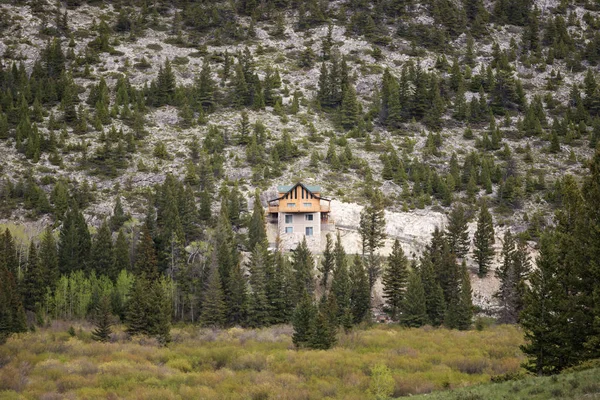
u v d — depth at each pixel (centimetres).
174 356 13300
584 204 11350
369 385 10875
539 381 8719
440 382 11000
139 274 18888
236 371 12200
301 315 14525
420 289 17938
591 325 10069
